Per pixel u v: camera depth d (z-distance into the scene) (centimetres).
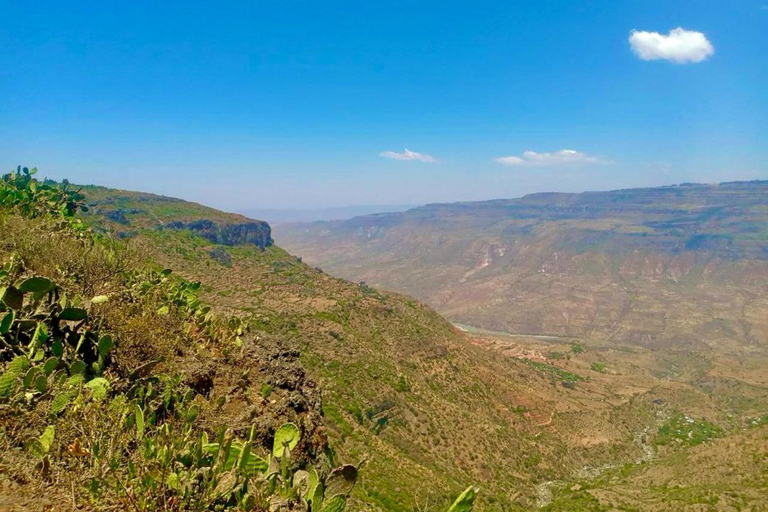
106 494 424
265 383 917
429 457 5050
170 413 631
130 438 493
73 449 451
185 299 1089
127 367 688
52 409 491
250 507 440
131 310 841
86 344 670
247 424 746
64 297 704
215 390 814
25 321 615
